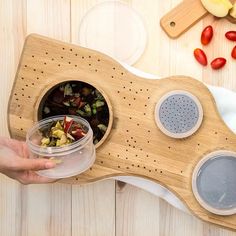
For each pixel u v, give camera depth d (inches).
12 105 30.1
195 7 31.3
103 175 29.9
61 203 32.9
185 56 31.7
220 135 29.4
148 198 32.5
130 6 31.8
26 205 33.1
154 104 29.6
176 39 31.7
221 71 31.6
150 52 31.8
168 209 32.4
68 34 32.1
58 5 32.0
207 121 29.4
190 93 29.1
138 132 29.7
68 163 27.7
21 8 32.2
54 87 29.9
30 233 33.1
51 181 29.4
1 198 33.0
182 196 29.6
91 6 31.9
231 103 30.3
